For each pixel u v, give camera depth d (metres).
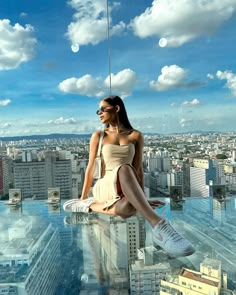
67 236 1.86
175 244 1.38
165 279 1.31
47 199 2.79
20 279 1.35
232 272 1.34
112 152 1.82
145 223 1.67
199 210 2.42
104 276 1.34
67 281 1.29
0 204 2.80
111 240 1.72
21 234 1.92
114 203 1.73
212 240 1.69
